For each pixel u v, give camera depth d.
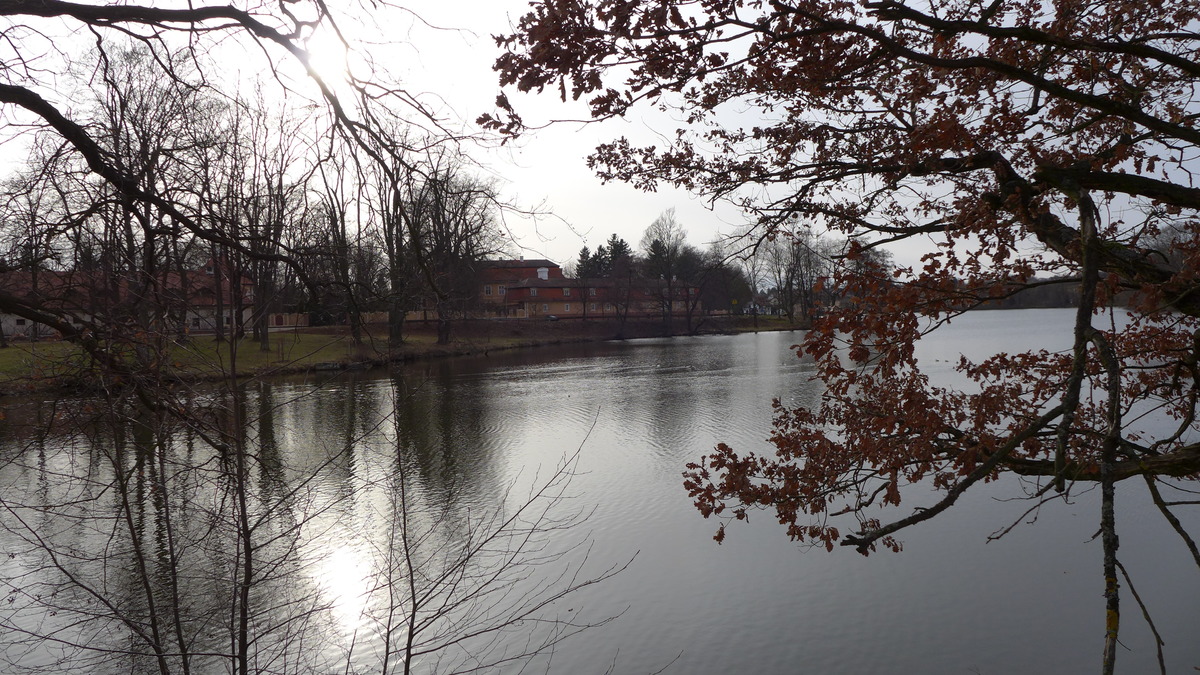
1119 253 5.07
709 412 26.08
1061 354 6.92
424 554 12.54
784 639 10.00
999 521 13.81
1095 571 11.75
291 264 5.53
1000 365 7.15
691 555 12.73
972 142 4.54
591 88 4.24
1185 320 6.20
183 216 5.07
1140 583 11.31
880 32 4.09
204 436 5.05
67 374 4.77
